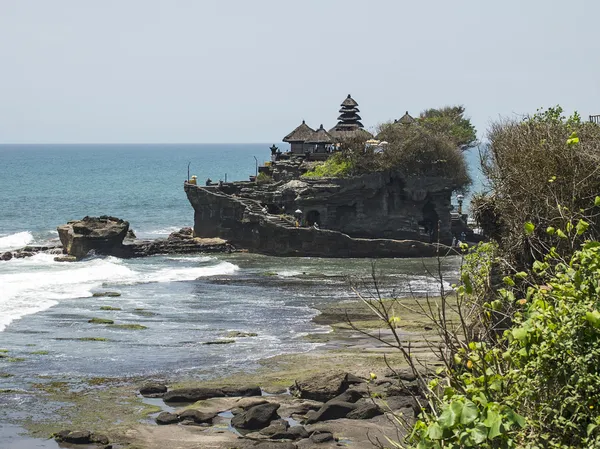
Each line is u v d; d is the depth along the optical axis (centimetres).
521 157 1884
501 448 777
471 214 2158
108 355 3522
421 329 3875
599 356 882
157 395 2927
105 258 6981
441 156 8050
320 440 2422
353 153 8038
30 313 4422
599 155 1800
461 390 938
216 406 2798
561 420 864
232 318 4406
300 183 7938
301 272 6306
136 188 17562
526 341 920
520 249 1703
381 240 7344
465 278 1078
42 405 2805
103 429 2564
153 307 4722
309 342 3791
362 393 2780
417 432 866
